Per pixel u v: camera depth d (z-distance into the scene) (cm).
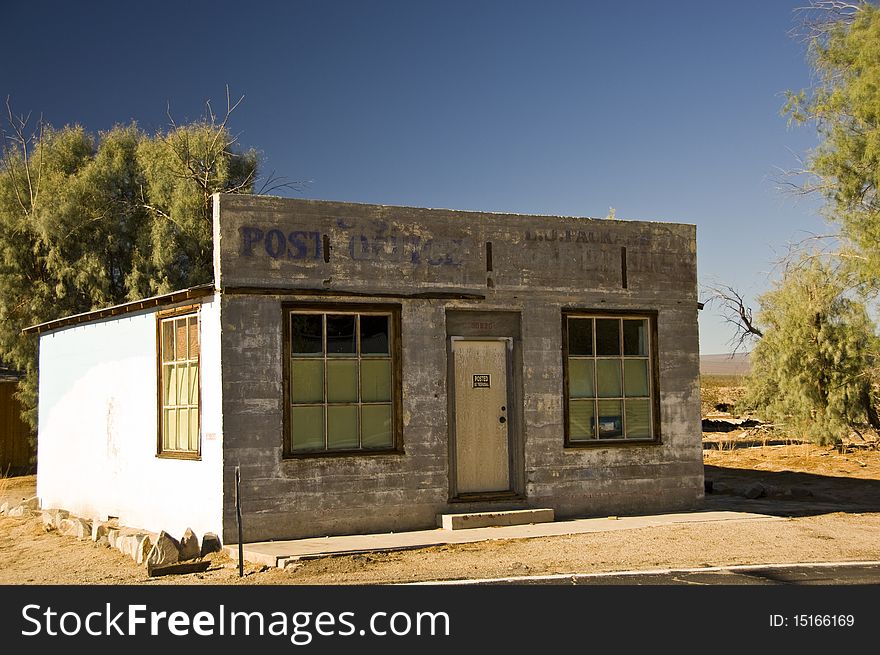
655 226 1534
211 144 2864
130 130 3039
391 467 1302
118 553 1285
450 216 1380
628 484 1466
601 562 1052
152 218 2825
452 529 1294
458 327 1381
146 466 1411
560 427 1426
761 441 3077
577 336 1466
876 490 1845
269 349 1241
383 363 1325
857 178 1961
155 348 1390
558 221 1458
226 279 1224
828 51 1992
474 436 1380
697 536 1215
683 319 1540
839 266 2452
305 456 1249
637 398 1501
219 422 1209
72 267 2695
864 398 2602
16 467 2667
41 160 2825
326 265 1288
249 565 1109
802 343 2620
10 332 2675
